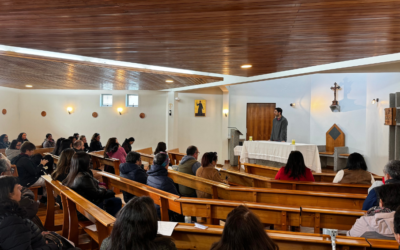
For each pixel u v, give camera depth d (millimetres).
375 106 7648
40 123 11070
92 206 2400
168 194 2949
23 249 1777
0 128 10156
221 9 2504
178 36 3418
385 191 1987
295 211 2391
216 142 11219
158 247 1411
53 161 5828
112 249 1414
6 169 3049
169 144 10898
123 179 3729
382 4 2354
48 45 3932
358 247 1744
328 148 9469
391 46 3805
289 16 2670
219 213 2674
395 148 6355
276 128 7516
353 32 3178
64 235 3182
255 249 1196
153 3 2377
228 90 10969
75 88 10539
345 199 2998
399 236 1391
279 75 6707
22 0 2312
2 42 3791
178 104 11078
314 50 4078
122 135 11203
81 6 2455
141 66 6477
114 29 3150
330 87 9492
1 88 10133
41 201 4887
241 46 3883
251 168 5770
